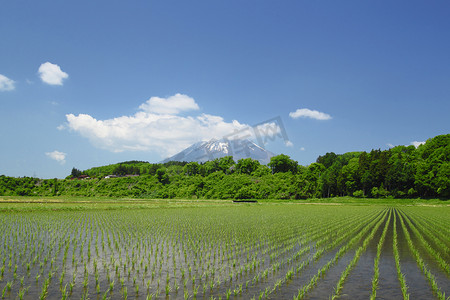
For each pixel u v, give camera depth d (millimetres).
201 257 19500
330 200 108688
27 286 13609
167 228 33281
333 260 19109
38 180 159250
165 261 18750
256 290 13406
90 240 24672
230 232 30625
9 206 58281
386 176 109062
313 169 149250
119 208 64125
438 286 14125
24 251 20516
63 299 11875
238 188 125875
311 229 33188
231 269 16984
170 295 12773
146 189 140500
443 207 82312
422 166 103312
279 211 61656
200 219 43625
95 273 15805
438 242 24812
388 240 26688
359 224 37875
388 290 13516
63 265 17344
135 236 27594
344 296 12695
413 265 17906
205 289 13469
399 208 76188
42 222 36875
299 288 13680
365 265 17938
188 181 142000
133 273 15938
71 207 58281
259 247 23156
